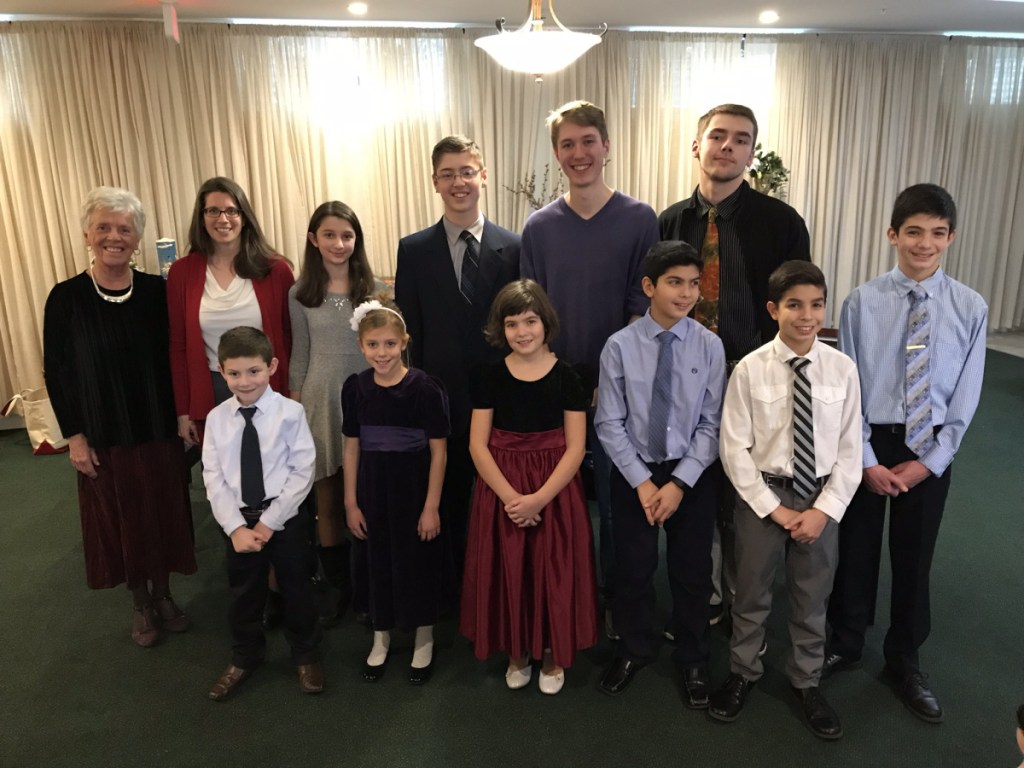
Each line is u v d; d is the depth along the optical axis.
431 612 2.11
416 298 2.32
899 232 1.88
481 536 2.04
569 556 2.00
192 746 1.91
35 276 4.50
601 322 2.25
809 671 1.93
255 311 2.30
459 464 2.35
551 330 1.97
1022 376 5.11
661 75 5.13
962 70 5.52
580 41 2.73
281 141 4.73
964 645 2.25
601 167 2.17
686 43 5.12
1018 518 3.09
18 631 2.43
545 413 1.98
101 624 2.47
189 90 4.52
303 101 4.72
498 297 1.97
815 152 5.48
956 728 1.91
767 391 1.88
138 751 1.89
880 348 1.92
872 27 5.17
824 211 5.58
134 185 4.53
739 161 2.08
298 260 4.93
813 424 1.84
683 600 2.02
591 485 3.04
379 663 2.16
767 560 1.90
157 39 4.37
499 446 2.00
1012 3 4.51
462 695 2.08
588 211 2.21
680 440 1.96
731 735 1.90
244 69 4.58
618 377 1.99
